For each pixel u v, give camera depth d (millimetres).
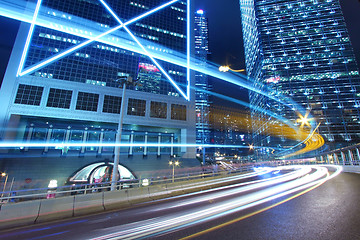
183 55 84438
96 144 55781
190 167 61656
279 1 117875
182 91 77375
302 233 4625
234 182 16375
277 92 100938
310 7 112562
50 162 47281
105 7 73812
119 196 10359
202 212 7074
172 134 69562
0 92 51375
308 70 100750
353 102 91500
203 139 197250
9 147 46938
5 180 40531
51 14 63594
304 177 15898
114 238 5039
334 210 6242
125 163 56094
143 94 69250
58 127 53875
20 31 58375
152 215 7223
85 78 62469
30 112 52562
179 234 4965
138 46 75438
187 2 95750
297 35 108750
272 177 17922
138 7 81250
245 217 6090
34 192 40094
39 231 6109
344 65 97938
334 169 23391
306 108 94750
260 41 112812
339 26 105500
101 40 69125
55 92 57062
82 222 6914
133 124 64812
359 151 20172
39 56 58188
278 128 96188
